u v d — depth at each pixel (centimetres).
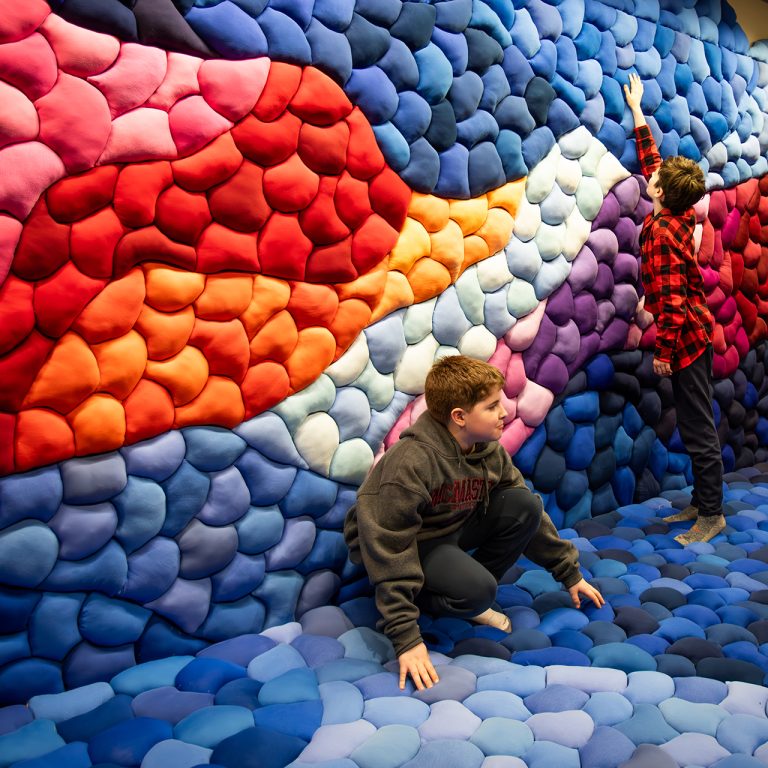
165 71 145
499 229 201
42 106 131
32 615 143
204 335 156
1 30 126
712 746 129
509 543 178
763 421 286
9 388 133
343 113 169
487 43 193
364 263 177
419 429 169
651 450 248
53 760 126
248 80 153
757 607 178
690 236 220
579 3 217
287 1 159
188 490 158
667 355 212
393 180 179
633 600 183
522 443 215
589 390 229
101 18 136
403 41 179
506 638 168
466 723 136
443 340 196
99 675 152
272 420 168
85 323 140
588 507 232
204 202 152
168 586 158
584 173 220
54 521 143
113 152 139
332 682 150
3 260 129
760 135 271
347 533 175
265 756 127
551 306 216
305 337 171
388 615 155
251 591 170
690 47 246
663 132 238
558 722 135
